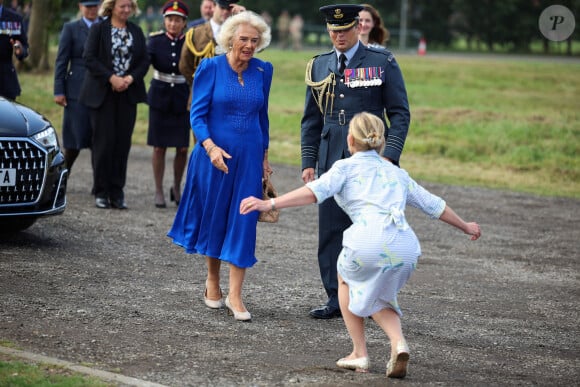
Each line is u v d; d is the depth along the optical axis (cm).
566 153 3744
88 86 2166
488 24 11850
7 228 1792
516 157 3612
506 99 5403
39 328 1240
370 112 1412
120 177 2220
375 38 1709
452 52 11188
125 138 2198
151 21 8475
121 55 2161
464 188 2941
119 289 1494
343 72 1414
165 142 2262
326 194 1115
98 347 1175
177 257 1770
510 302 1603
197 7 10375
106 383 1009
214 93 1376
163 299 1456
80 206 2211
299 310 1455
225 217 1375
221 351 1195
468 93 5653
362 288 1099
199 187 1385
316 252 1925
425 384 1096
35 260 1636
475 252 2038
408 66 7188
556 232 2311
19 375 1016
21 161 1680
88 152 3228
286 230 2155
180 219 1412
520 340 1362
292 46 9988
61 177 1761
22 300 1373
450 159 3581
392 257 1085
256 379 1080
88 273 1582
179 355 1164
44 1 5706
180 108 2253
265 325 1350
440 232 2248
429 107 4850
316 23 12450
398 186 1122
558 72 7125
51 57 6625
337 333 1333
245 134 1376
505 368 1203
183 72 2161
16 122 1708
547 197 2852
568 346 1345
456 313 1503
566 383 1148
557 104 5256
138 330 1270
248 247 1361
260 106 1398
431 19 12169
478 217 2462
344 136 1406
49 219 2014
